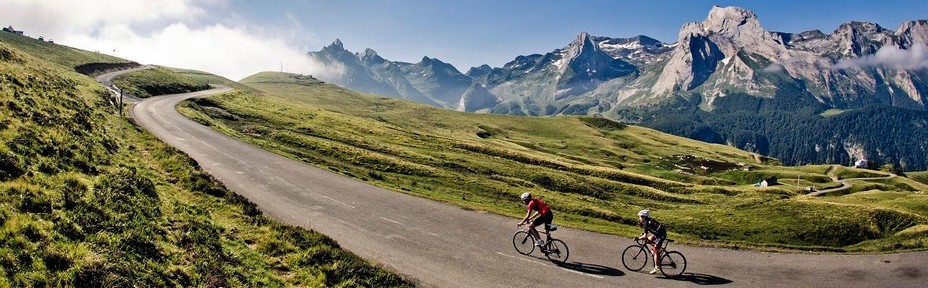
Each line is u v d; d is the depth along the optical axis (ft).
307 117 425.28
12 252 46.24
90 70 595.47
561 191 267.80
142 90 471.21
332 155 247.91
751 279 86.43
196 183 106.42
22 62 195.72
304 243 83.10
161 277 54.65
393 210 126.72
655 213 205.67
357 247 93.40
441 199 146.10
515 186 235.40
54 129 98.73
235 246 76.38
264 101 508.94
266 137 277.03
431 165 278.46
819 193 517.55
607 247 104.47
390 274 77.66
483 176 260.62
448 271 84.53
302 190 141.18
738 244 109.50
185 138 221.66
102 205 67.21
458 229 112.57
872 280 86.74
